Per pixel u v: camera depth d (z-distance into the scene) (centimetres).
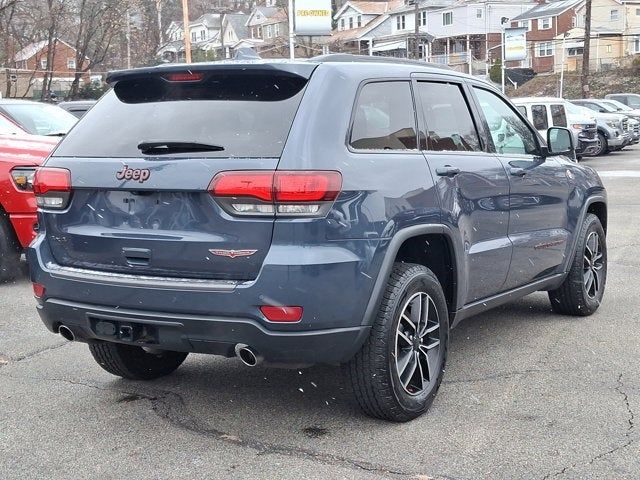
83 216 436
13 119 1037
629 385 493
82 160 437
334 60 439
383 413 432
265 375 527
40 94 4750
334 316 392
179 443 417
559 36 7062
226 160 394
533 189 575
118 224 423
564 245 624
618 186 1727
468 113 528
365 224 404
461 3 7219
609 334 612
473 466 383
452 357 559
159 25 4625
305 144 393
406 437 419
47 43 4662
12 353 582
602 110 3083
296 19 3525
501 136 564
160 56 4653
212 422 445
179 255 402
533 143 604
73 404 477
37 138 870
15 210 787
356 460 392
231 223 390
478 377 514
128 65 4347
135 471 385
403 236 425
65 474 383
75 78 4356
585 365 535
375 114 441
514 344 589
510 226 547
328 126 405
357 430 429
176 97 442
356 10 7994
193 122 422
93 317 425
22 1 4069
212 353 407
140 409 468
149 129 432
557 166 622
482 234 511
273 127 402
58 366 552
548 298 703
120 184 417
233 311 386
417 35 5381
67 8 4253
